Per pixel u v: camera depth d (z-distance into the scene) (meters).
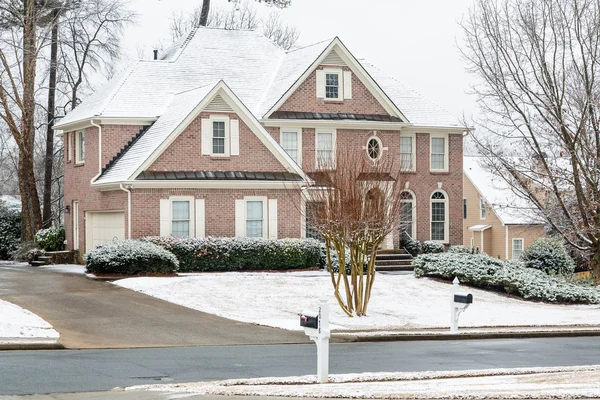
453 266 35.19
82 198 41.62
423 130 45.25
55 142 59.75
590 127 36.16
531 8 35.50
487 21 36.25
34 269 37.34
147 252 33.12
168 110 40.44
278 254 36.56
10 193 67.88
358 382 15.25
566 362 18.62
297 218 38.56
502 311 29.73
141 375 15.63
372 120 42.94
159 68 44.03
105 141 39.84
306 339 22.03
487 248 62.22
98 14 49.72
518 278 33.84
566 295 32.91
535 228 52.22
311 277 34.03
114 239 35.09
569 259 41.81
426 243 44.31
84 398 12.83
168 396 13.05
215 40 46.97
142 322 23.81
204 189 36.97
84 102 45.31
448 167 45.81
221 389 13.81
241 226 37.56
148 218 36.09
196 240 35.56
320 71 42.59
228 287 30.58
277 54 47.59
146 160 35.88
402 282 34.47
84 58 51.84
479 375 16.03
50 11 46.25
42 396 13.07
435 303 30.44
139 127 40.50
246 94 43.94
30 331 21.08
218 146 37.56
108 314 24.83
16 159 63.12
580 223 36.94
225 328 23.47
